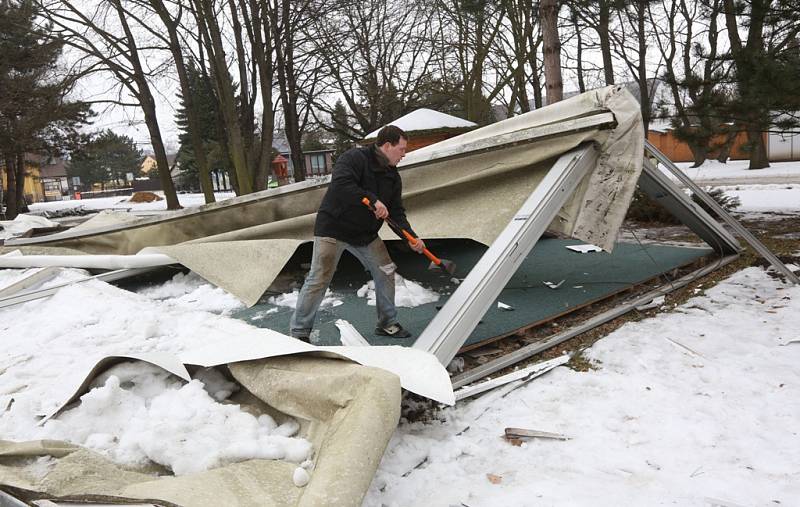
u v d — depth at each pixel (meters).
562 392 3.33
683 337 4.08
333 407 2.55
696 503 2.22
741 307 4.70
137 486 2.10
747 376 3.37
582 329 4.29
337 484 2.00
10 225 11.96
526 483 2.44
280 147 53.06
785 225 8.55
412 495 2.38
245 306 5.33
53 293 5.91
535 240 4.09
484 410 3.17
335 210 3.61
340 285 5.91
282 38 19.03
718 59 7.76
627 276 5.63
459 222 5.13
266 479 2.18
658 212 9.88
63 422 2.67
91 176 75.38
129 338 4.11
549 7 9.59
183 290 6.14
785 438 2.69
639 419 2.96
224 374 3.14
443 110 24.00
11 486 2.04
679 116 8.45
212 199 19.94
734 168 24.64
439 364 2.98
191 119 19.34
